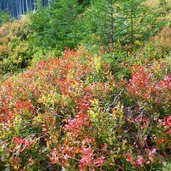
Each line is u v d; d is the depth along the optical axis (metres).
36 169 4.08
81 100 5.18
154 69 6.20
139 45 8.95
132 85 5.46
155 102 4.85
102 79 6.53
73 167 3.74
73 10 13.45
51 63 8.61
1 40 16.36
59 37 12.55
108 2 8.62
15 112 5.27
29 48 14.62
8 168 3.74
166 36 9.69
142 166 3.62
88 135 4.22
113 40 8.97
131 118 4.52
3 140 4.36
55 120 4.90
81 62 7.95
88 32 10.38
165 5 14.23
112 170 3.80
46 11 16.02
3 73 12.44
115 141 4.13
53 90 6.11
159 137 4.15
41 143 4.81
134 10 8.71
